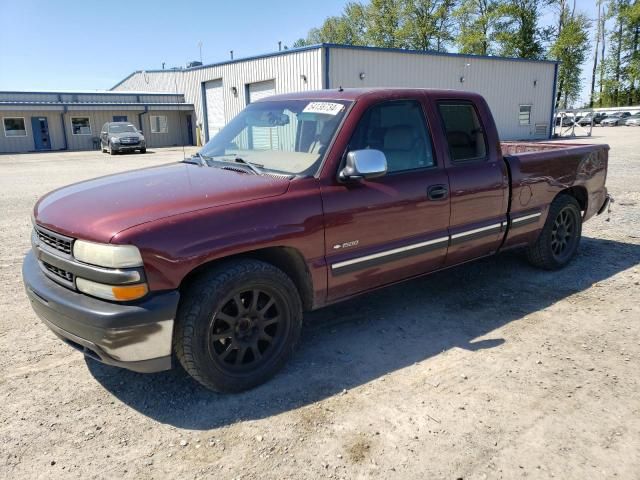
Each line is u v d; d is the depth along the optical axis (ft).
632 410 9.47
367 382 10.61
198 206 9.52
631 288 15.81
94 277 8.79
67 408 9.83
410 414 9.44
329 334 12.97
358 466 8.10
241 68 90.68
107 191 10.63
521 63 93.97
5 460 8.33
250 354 10.54
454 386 10.37
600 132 117.70
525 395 10.00
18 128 108.37
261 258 10.64
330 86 70.85
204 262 9.24
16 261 19.66
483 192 14.01
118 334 8.63
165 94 123.75
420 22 171.94
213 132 107.45
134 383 10.73
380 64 74.79
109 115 117.60
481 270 17.88
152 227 8.82
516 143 20.08
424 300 15.19
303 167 11.16
